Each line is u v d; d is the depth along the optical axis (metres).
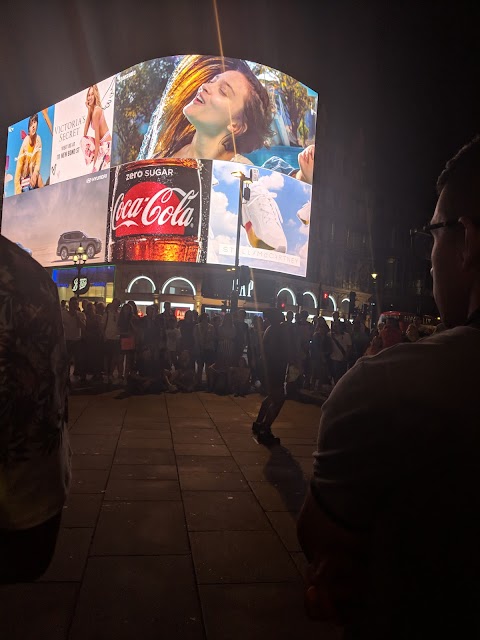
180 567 2.99
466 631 0.67
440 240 0.89
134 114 34.53
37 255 40.84
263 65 34.38
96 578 2.82
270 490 4.49
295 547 3.33
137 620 2.44
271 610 2.58
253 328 11.07
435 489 0.69
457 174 0.87
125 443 5.98
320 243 41.59
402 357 0.76
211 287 33.75
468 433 0.69
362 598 0.77
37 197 41.66
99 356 11.17
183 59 33.56
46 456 0.89
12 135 45.53
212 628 2.40
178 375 10.80
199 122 32.84
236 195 32.75
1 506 0.83
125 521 3.65
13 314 0.85
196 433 6.70
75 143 38.75
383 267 46.19
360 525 0.74
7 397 0.83
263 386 10.73
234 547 3.30
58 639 2.26
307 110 36.84
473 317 0.81
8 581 0.88
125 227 33.56
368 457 0.72
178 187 32.41
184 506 4.00
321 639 2.36
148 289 34.12
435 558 0.68
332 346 11.97
